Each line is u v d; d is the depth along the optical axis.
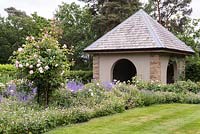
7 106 9.82
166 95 15.27
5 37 48.53
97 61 21.39
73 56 43.25
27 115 8.76
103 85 13.77
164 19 48.38
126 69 24.94
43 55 10.80
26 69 10.71
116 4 38.53
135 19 22.00
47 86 10.86
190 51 22.77
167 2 48.09
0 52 47.47
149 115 11.06
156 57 19.66
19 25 49.91
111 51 20.48
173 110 12.27
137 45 19.95
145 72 19.98
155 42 19.64
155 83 17.64
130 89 14.20
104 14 39.50
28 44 10.99
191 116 10.94
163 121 10.03
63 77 11.14
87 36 44.03
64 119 9.40
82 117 9.92
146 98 13.88
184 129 8.95
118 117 10.63
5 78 16.47
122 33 21.22
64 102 10.98
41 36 11.47
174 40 22.02
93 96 11.94
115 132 8.51
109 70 21.03
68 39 44.34
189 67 24.39
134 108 12.91
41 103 10.77
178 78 22.30
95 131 8.57
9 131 7.88
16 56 10.94
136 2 40.44
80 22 46.03
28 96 11.20
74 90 11.86
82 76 26.28
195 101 15.33
